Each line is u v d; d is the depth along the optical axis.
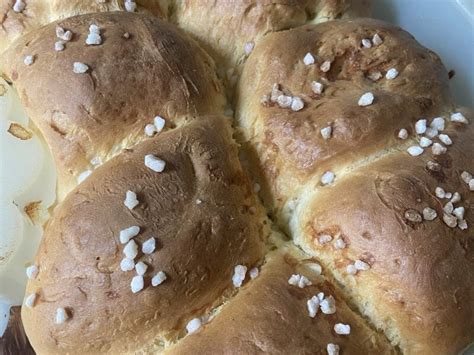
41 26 0.19
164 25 0.18
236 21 0.19
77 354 0.15
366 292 0.15
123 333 0.14
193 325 0.14
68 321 0.14
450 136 0.16
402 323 0.15
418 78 0.18
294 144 0.16
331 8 0.20
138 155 0.15
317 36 0.18
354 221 0.15
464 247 0.15
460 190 0.15
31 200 0.17
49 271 0.15
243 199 0.16
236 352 0.14
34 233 0.17
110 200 0.15
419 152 0.16
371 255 0.15
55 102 0.16
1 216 0.17
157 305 0.14
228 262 0.15
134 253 0.14
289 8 0.19
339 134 0.16
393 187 0.15
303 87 0.17
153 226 0.14
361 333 0.14
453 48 0.23
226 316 0.14
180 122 0.17
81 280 0.14
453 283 0.15
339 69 0.18
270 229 0.16
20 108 0.18
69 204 0.15
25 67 0.17
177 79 0.17
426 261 0.14
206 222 0.15
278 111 0.17
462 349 0.15
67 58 0.16
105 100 0.16
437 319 0.14
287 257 0.16
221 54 0.19
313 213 0.16
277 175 0.16
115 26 0.17
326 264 0.15
